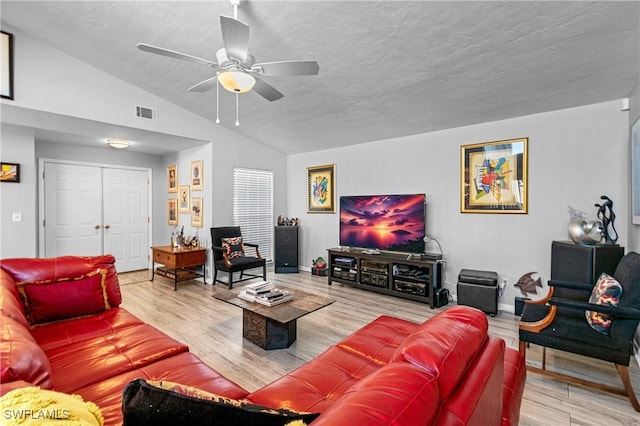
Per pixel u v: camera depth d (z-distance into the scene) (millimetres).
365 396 690
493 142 3717
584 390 2119
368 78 3090
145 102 4016
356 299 4105
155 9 2527
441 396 792
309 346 2764
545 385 2184
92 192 5316
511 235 3609
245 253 5520
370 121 4090
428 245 4281
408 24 2291
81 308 2207
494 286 3410
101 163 5406
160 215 6176
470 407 798
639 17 1941
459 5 2051
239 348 2717
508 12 2049
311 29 2492
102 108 3623
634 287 1964
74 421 660
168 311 3623
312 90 3471
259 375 2297
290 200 6176
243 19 2422
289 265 5625
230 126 4934
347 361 1686
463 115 3623
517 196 3557
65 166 5031
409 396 695
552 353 2625
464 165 3934
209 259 4969
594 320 2070
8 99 2994
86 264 2387
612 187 3031
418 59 2680
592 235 2793
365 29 2418
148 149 5488
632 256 2203
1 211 3629
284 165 6164
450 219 4066
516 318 3418
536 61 2508
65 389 1362
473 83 2934
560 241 3072
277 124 4652
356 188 5090
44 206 4812
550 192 3361
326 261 5520
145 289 4582
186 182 5496
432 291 3746
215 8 2404
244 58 2053
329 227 5500
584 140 3174
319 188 5637
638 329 2477
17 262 2186
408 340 1010
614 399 2014
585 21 2031
